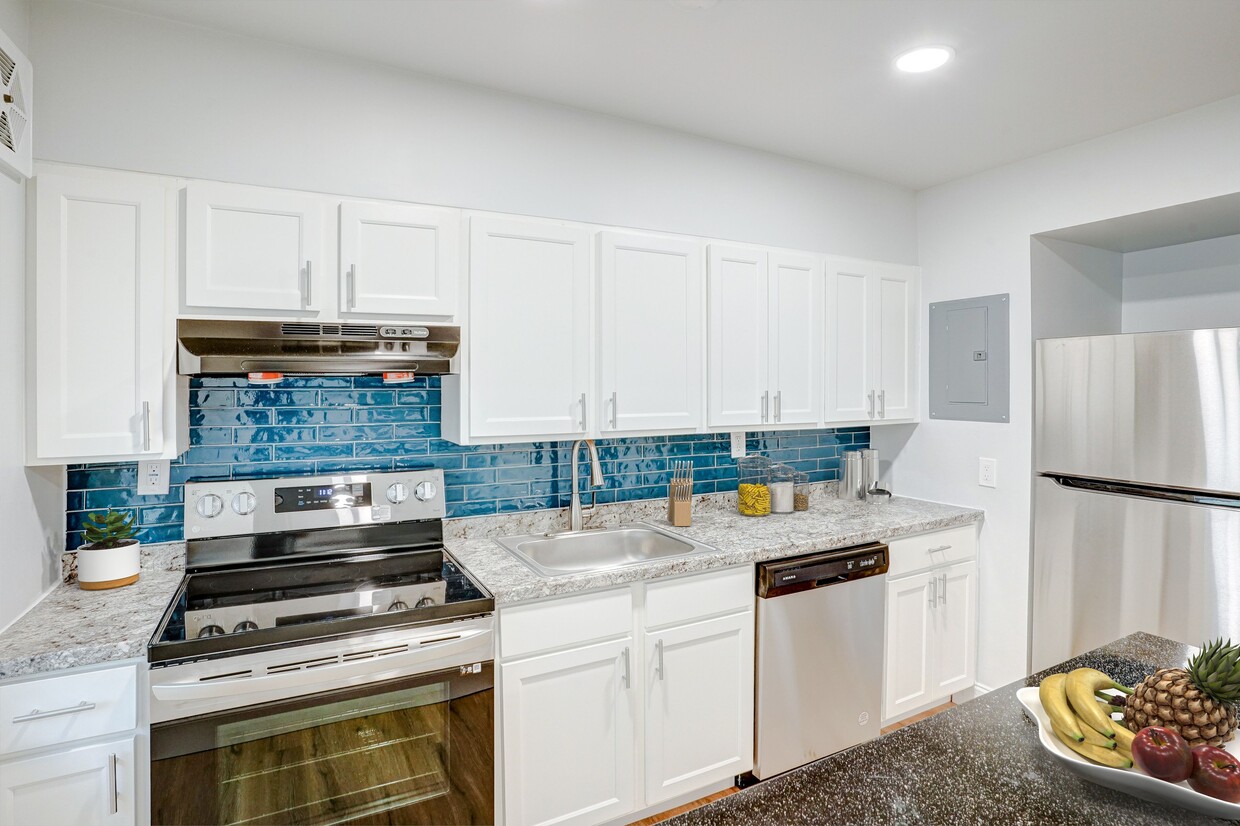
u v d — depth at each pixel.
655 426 2.43
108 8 1.70
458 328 2.02
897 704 2.68
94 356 1.64
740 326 2.61
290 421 2.14
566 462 2.60
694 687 2.16
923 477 3.25
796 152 2.76
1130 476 2.42
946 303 3.13
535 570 2.00
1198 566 2.24
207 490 1.93
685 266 2.49
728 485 3.03
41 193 1.58
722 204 2.64
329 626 1.56
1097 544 2.54
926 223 3.24
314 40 1.87
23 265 1.57
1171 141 2.36
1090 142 2.59
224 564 1.95
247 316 1.80
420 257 1.99
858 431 3.49
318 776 1.54
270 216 1.82
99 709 1.38
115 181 1.66
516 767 1.84
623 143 2.41
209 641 1.44
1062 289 2.90
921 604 2.76
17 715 1.32
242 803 1.46
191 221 1.72
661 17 1.75
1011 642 2.86
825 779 0.97
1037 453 2.76
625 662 2.02
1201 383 2.23
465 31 1.83
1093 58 1.96
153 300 1.70
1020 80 2.10
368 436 2.25
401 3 1.69
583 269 2.29
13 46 1.48
